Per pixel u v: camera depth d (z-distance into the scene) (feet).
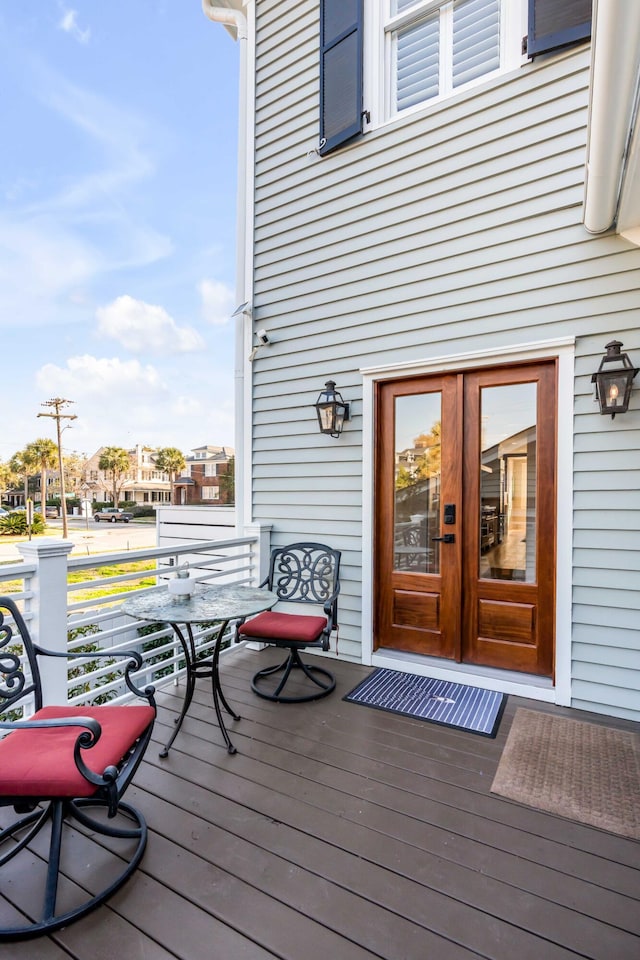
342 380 11.50
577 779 6.63
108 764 4.70
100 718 5.56
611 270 8.54
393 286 10.77
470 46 10.41
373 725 8.14
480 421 9.91
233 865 5.12
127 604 7.77
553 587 9.13
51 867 4.57
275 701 9.01
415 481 10.68
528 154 9.27
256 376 13.01
